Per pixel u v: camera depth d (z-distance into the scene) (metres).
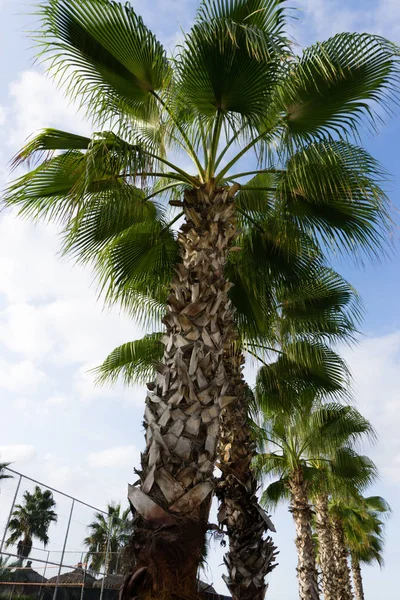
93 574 11.09
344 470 14.43
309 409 9.50
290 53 4.30
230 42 4.15
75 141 4.77
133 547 2.74
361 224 5.34
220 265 4.08
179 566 2.61
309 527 12.84
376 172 4.80
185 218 4.47
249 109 4.74
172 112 5.02
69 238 5.22
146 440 3.17
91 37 4.35
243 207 6.50
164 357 3.57
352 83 4.58
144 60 4.54
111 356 8.30
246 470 5.91
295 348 7.76
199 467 2.97
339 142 4.88
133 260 6.10
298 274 6.36
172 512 2.77
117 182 5.01
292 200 5.45
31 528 9.41
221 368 3.48
